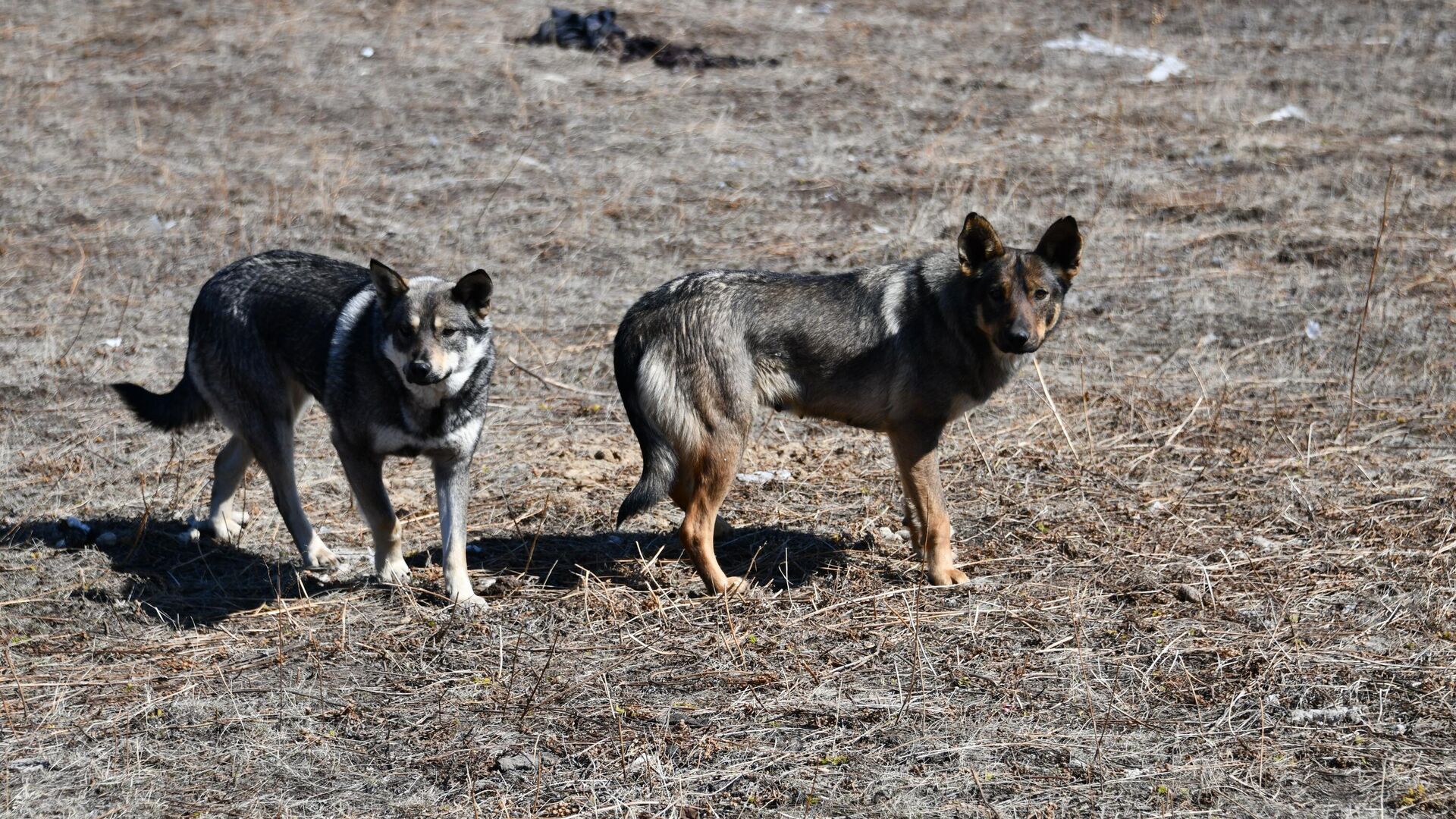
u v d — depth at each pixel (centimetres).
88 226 1655
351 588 857
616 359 860
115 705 695
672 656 752
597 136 1997
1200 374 1248
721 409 832
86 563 884
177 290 1478
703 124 2059
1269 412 1152
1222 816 584
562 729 669
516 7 2645
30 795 608
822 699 696
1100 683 710
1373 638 753
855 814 592
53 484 1014
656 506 997
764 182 1833
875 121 2081
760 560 903
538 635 782
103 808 601
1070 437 1101
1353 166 1845
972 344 837
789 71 2319
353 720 682
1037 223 1670
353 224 1667
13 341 1322
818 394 864
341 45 2373
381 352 794
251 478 1051
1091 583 841
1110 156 1927
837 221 1697
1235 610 794
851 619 799
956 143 1983
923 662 734
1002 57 2422
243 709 690
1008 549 902
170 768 634
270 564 904
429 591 841
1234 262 1559
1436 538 887
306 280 869
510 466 1062
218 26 2464
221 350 882
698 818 589
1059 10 2734
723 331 833
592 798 604
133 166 1858
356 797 611
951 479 1020
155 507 980
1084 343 1345
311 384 841
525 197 1777
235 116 2055
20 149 1897
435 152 1930
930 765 630
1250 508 953
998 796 602
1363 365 1262
